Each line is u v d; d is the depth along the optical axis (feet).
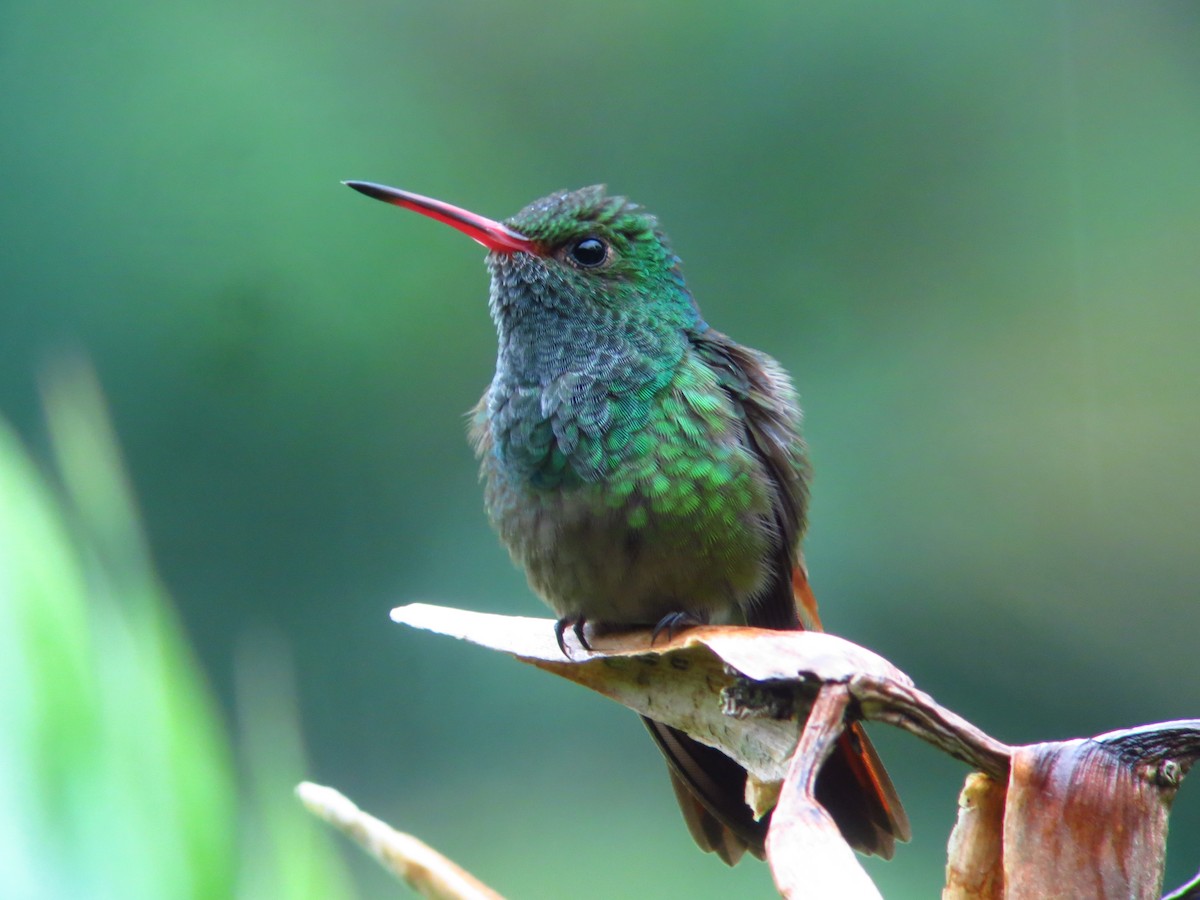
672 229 49.29
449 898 6.42
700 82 50.11
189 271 45.83
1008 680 42.65
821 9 49.90
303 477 44.96
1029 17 49.85
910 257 49.03
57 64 46.65
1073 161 49.21
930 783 38.83
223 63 47.44
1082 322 47.55
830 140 49.67
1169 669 42.65
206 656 43.39
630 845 38.19
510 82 49.70
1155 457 45.68
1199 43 49.60
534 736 40.32
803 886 7.38
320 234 46.47
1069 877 8.29
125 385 45.06
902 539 44.80
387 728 41.55
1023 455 46.19
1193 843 39.17
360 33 48.91
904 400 47.29
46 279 45.37
